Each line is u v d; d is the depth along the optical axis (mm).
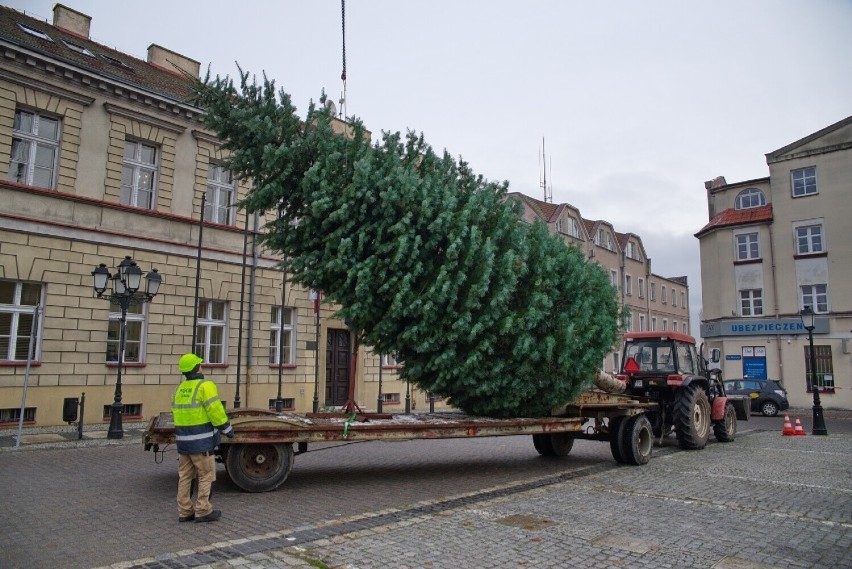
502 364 9570
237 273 20266
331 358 23422
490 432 9812
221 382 19500
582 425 11227
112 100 17594
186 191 19250
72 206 16469
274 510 7324
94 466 10344
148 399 17625
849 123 33125
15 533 6203
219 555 5535
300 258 9477
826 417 27875
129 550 5672
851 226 32562
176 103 18734
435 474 10188
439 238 9352
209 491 6773
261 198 9406
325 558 5508
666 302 56562
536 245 10250
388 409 24781
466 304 9188
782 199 34812
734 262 36188
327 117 9664
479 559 5535
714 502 8086
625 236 49719
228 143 9914
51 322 15781
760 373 34562
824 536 6438
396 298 8953
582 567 5363
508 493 8508
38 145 16344
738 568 5359
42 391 15508
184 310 18719
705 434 14680
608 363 42438
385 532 6391
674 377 13938
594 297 10836
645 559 5590
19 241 15336
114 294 14484
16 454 11594
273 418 8406
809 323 19781
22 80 15805
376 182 9109
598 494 8539
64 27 20328
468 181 10453
